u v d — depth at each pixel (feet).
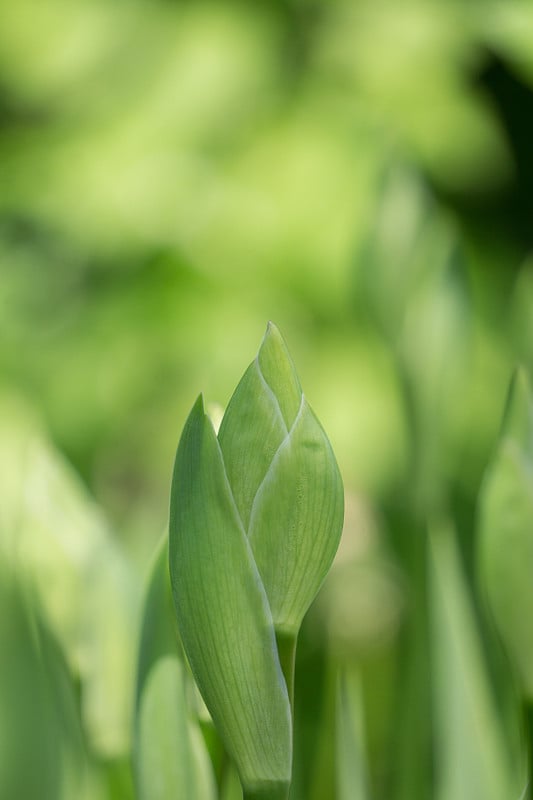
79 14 7.07
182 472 1.49
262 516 1.49
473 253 6.75
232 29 6.88
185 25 6.95
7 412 5.56
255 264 6.16
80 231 6.47
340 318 5.89
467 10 6.85
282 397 1.49
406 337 2.09
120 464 5.88
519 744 1.99
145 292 6.35
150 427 5.95
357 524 4.49
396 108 6.59
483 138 6.66
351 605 3.99
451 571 2.00
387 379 5.46
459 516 2.16
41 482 1.73
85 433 5.93
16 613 1.97
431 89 6.69
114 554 1.73
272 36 6.86
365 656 3.65
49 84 6.92
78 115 6.88
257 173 6.31
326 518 1.49
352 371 5.62
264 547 1.49
